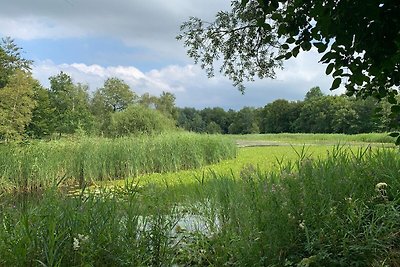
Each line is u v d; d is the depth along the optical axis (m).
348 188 4.60
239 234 4.35
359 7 3.09
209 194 5.19
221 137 21.62
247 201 4.62
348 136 40.94
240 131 96.88
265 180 4.95
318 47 3.77
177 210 4.79
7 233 3.74
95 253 3.58
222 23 6.40
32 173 13.06
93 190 4.77
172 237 4.31
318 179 4.63
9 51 41.34
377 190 4.48
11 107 31.23
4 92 31.14
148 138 18.05
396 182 4.70
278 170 6.07
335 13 3.32
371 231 3.89
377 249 3.95
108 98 59.97
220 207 4.74
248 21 6.09
